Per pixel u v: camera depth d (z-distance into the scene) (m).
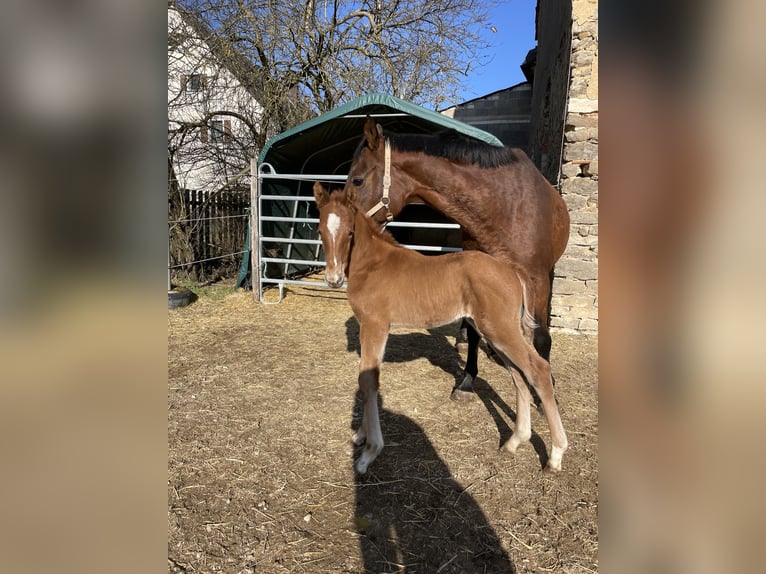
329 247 2.66
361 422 3.24
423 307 2.67
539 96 8.91
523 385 2.79
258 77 9.59
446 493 2.45
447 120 5.60
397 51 11.42
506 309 2.51
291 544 2.07
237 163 10.24
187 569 1.93
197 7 8.52
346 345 5.00
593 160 5.12
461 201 3.11
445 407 3.51
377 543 2.09
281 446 2.92
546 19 8.49
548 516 2.28
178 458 2.77
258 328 5.61
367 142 3.17
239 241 9.13
